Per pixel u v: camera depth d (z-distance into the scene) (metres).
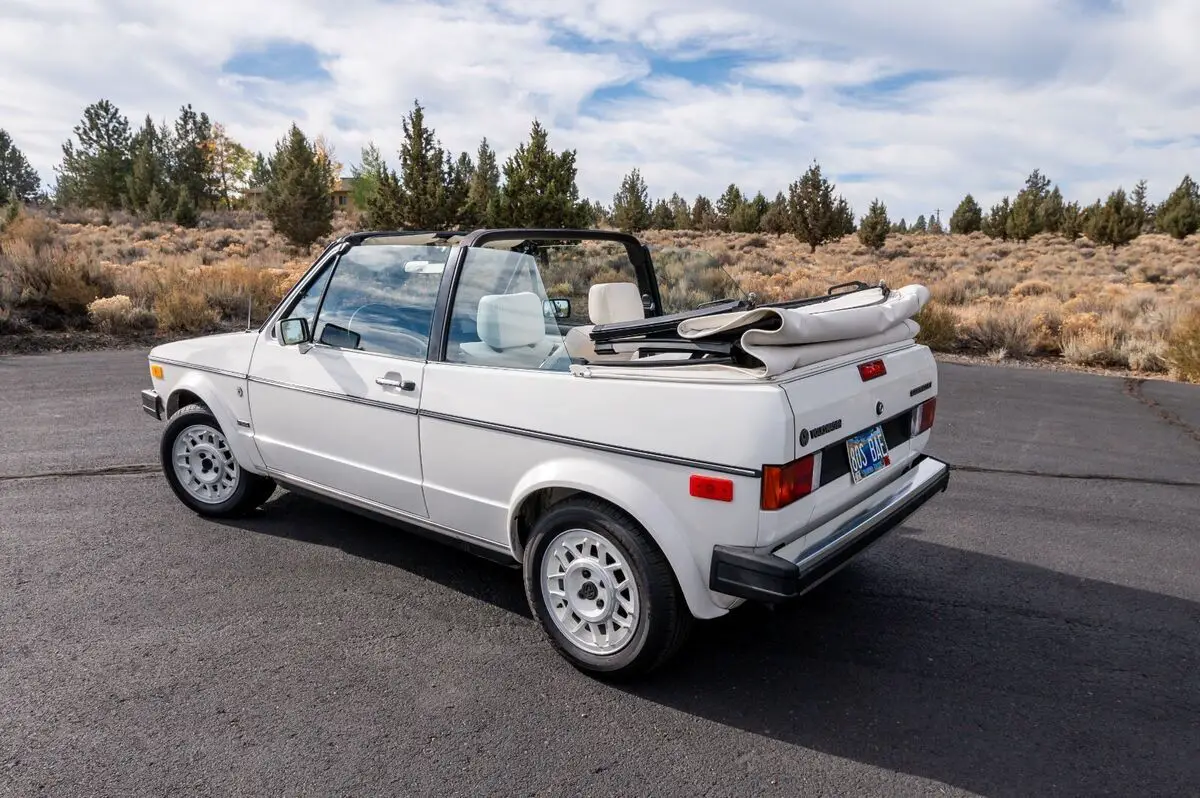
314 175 33.59
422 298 3.88
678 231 53.38
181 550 4.60
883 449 3.62
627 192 56.88
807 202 40.94
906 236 59.53
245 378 4.62
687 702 3.22
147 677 3.30
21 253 14.63
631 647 3.20
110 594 4.04
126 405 7.96
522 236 4.11
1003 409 8.83
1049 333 13.82
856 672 3.47
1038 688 3.36
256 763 2.78
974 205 64.31
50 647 3.52
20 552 4.52
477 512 3.69
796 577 2.80
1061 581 4.43
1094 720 3.13
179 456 5.09
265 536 4.82
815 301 4.25
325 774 2.73
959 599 4.20
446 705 3.16
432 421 3.73
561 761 2.83
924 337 13.84
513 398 3.43
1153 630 3.88
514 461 3.46
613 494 3.09
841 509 3.30
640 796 2.66
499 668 3.44
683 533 3.01
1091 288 23.44
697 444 2.91
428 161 26.50
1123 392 9.95
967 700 3.27
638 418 3.06
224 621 3.78
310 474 4.44
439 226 26.69
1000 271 29.28
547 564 3.43
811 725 3.08
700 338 3.19
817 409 2.97
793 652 3.64
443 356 3.75
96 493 5.50
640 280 4.97
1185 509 5.62
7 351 11.26
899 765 2.84
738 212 55.28
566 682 3.35
